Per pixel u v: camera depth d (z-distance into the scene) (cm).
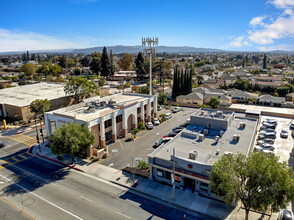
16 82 12706
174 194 2773
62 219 2361
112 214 2433
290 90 9944
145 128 5138
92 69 14488
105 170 3388
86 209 2517
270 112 6412
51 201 2667
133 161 3656
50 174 3306
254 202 1983
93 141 3562
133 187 2938
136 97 5788
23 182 3091
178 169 2784
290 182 1930
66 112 4425
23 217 2403
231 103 8031
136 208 2536
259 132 5009
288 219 2103
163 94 7231
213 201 2634
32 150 4175
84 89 6994
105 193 2828
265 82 10869
